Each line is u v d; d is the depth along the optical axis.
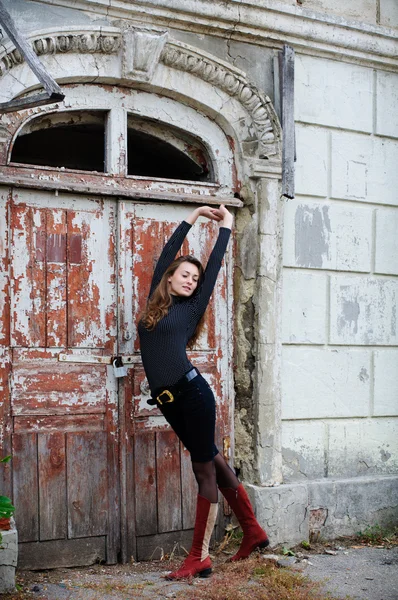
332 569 4.45
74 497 4.42
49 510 4.35
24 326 4.31
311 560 4.63
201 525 4.16
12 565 3.81
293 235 5.13
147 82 4.59
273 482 4.91
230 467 4.69
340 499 5.14
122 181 4.59
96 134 6.27
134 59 4.48
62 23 4.39
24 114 4.29
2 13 3.82
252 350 4.96
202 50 4.70
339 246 5.32
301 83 5.21
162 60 4.64
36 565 4.31
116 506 4.53
